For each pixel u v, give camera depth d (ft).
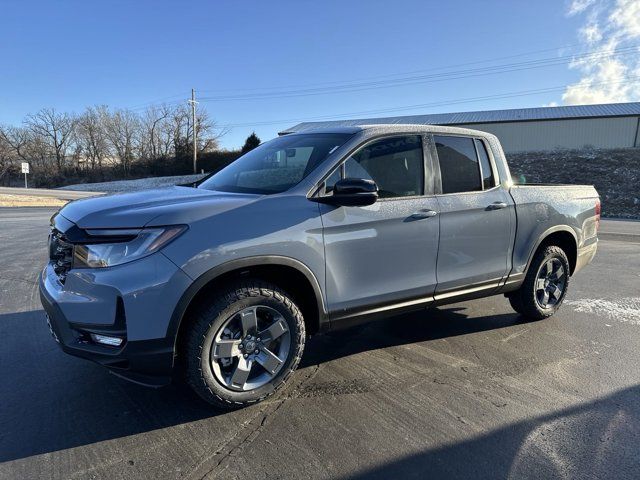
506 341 14.43
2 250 29.01
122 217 9.18
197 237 9.10
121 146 244.83
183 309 8.98
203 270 9.04
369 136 11.74
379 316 11.88
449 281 12.85
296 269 10.16
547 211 15.17
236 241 9.37
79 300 9.07
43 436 9.24
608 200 82.17
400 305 12.05
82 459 8.54
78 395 10.89
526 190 14.87
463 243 13.00
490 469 8.38
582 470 8.38
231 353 9.80
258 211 9.83
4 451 8.74
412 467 8.41
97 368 12.28
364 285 11.28
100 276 8.87
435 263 12.48
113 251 8.96
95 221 9.27
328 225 10.52
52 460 8.50
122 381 11.57
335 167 11.05
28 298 18.45
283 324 10.37
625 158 109.19
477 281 13.55
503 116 164.86
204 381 9.56
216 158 214.90
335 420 9.91
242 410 10.28
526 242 14.69
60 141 247.70
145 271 8.75
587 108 163.12
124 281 8.71
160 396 10.87
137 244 8.89
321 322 10.86
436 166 12.76
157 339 8.89
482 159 13.93
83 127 245.86
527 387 11.45
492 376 12.02
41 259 26.25
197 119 225.35
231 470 8.26
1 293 19.15
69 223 9.86
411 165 12.34
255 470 8.27
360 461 8.55
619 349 13.89
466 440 9.22
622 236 41.83
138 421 9.82
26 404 10.47
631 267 26.25
